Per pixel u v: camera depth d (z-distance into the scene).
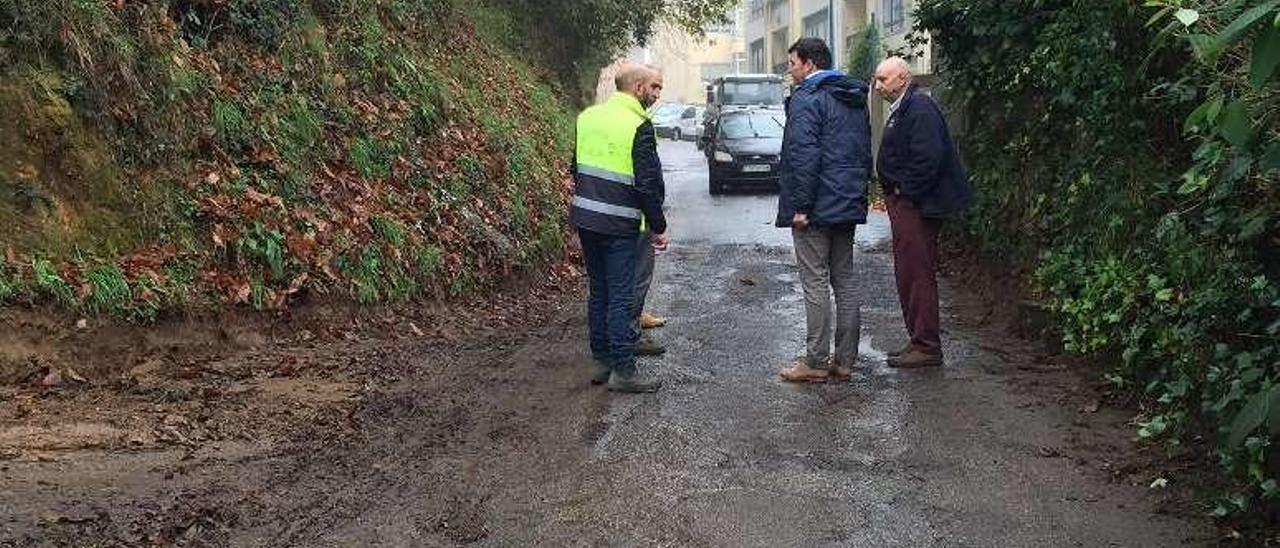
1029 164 8.96
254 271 7.63
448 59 13.57
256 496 4.75
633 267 6.55
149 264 7.09
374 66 10.73
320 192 8.66
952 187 6.91
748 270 11.28
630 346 6.57
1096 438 5.53
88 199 7.03
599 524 4.53
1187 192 5.39
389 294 8.46
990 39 9.69
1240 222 4.88
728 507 4.70
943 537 4.37
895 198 6.97
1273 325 4.65
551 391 6.61
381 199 9.31
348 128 9.60
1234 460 4.55
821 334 6.71
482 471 5.16
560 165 15.04
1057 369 6.89
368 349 7.55
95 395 6.07
